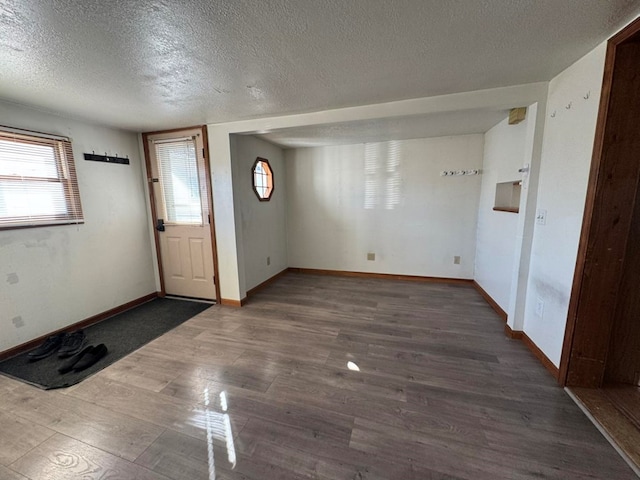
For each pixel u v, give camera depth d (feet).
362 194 14.55
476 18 4.36
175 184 11.35
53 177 8.63
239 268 11.08
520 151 8.55
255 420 5.41
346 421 5.34
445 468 4.38
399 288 13.11
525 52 5.51
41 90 6.77
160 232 11.97
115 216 10.56
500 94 7.27
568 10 4.20
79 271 9.39
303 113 9.06
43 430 5.23
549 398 5.86
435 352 7.66
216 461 4.57
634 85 4.91
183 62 5.55
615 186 5.25
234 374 6.84
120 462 4.57
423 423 5.26
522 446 4.74
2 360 7.54
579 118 5.86
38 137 8.17
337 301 11.55
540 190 7.36
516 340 8.25
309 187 15.38
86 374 6.89
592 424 5.17
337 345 8.11
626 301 5.77
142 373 6.92
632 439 4.79
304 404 5.81
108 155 10.27
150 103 7.84
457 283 13.67
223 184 10.58
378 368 6.99
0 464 4.56
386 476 4.27
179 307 11.16
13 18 4.02
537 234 7.46
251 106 8.29
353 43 5.01
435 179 13.30
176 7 3.89
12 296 7.75
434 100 7.77
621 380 6.16
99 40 4.69
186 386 6.43
